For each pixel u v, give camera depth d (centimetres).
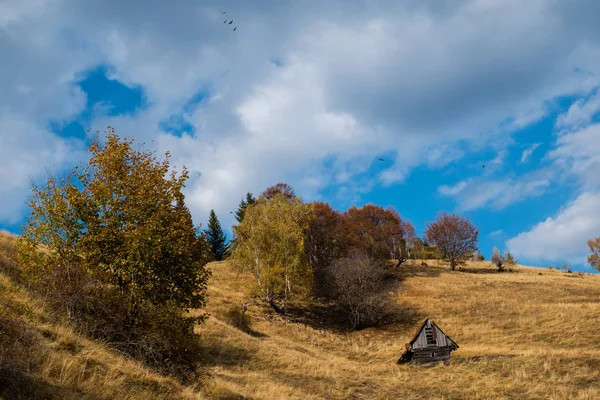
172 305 1680
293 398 1878
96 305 1591
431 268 7688
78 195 1688
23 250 1647
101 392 1065
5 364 909
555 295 5069
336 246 7000
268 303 5122
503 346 3412
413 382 2527
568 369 2484
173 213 1809
